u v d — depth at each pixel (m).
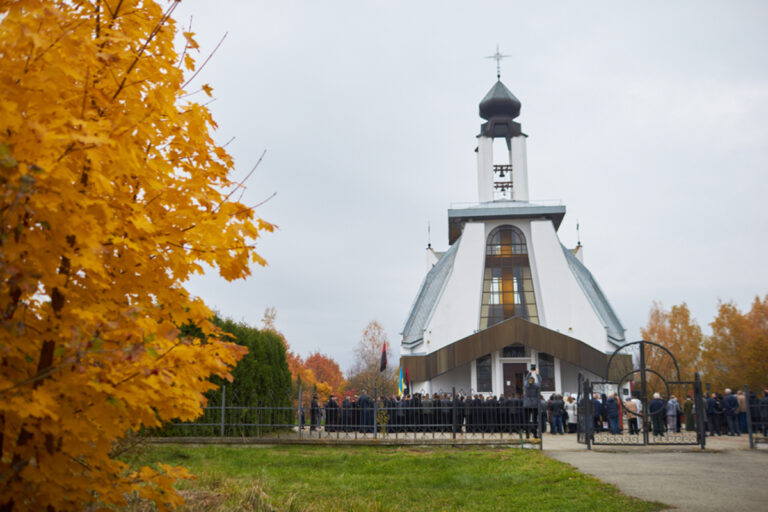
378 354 81.62
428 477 11.51
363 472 12.34
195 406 3.84
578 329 47.47
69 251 3.14
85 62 3.42
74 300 3.48
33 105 3.16
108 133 3.25
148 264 3.85
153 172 3.79
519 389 42.25
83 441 3.37
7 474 3.16
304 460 13.59
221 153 4.31
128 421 3.73
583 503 8.29
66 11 3.79
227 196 4.08
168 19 4.11
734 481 9.67
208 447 15.25
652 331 65.56
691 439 19.38
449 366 41.44
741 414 23.12
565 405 24.28
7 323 3.07
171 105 3.76
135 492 5.70
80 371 3.07
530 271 50.38
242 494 7.75
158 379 3.49
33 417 3.19
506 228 51.75
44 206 2.95
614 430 22.31
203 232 3.82
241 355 4.24
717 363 54.03
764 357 48.03
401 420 19.50
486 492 9.90
